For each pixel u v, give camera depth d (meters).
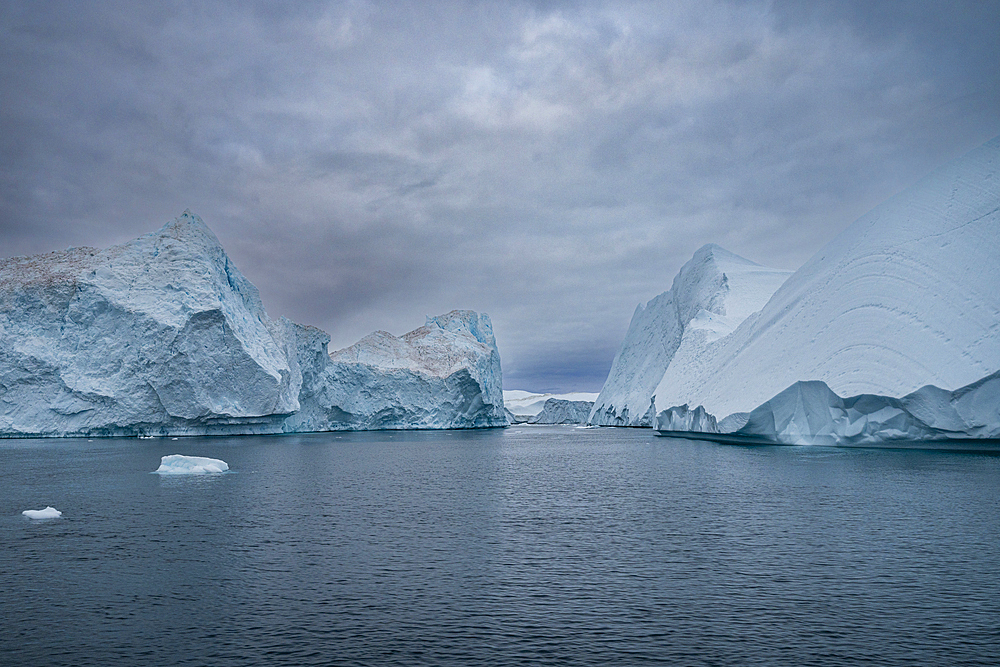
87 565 16.97
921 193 53.19
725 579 15.62
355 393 110.19
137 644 11.83
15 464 43.59
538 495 30.56
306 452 59.09
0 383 69.50
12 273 75.31
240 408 76.06
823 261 59.59
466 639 12.09
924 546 18.45
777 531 20.86
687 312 100.25
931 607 13.49
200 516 24.28
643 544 19.42
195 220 82.00
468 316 139.75
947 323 44.38
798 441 51.75
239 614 13.37
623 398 123.25
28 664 10.98
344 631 12.46
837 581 15.30
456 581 15.65
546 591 14.84
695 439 74.38
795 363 52.22
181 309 72.69
